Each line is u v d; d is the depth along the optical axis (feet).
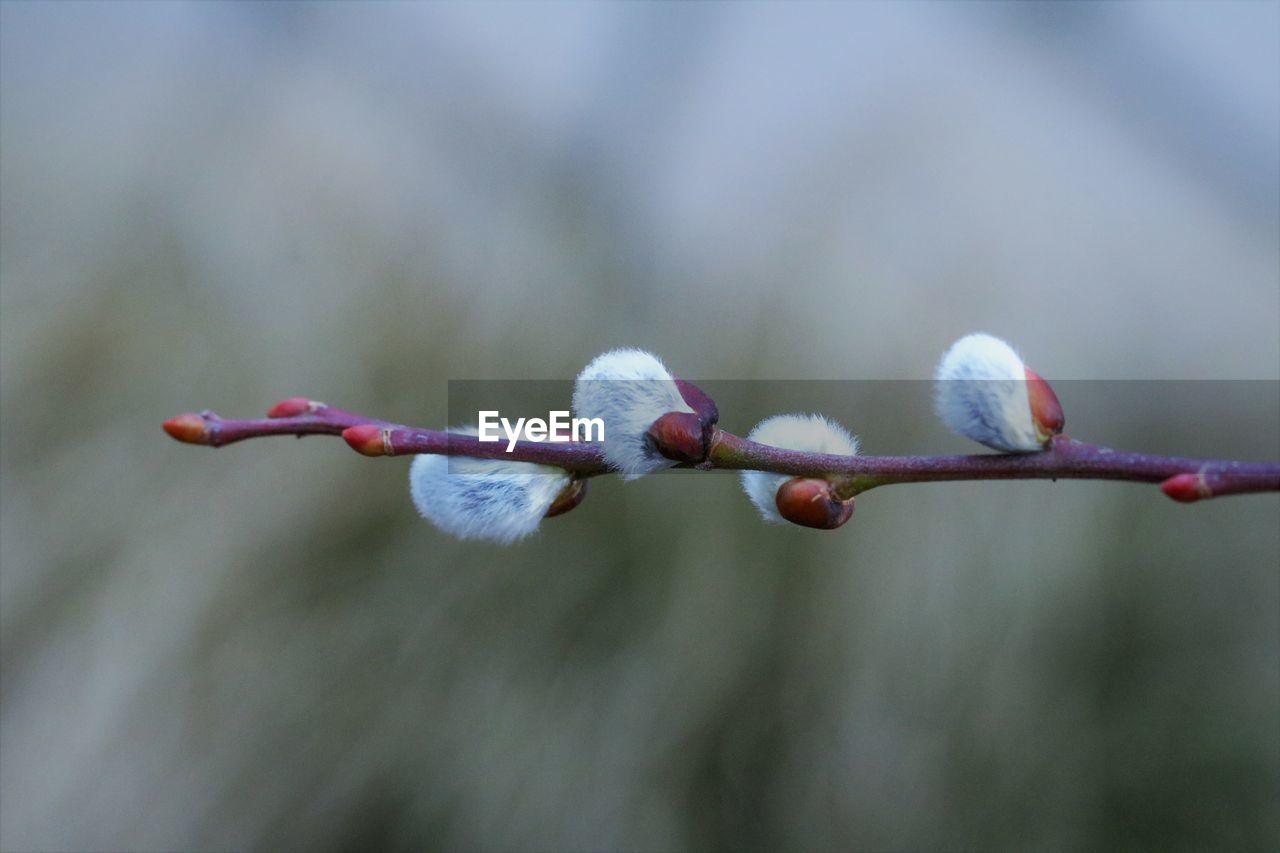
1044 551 2.52
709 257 2.88
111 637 2.41
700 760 2.45
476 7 3.23
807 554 2.51
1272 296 2.86
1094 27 3.20
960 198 2.93
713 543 2.51
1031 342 2.77
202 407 2.64
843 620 2.49
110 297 2.69
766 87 3.17
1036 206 2.94
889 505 2.56
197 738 2.41
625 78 3.21
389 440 1.44
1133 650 2.51
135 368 2.64
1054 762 2.44
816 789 2.44
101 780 2.34
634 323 2.80
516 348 2.74
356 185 2.88
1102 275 2.87
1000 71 3.18
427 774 2.43
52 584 2.46
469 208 2.93
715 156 3.06
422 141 3.02
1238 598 2.52
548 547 2.51
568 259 2.86
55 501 2.50
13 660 2.39
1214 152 3.08
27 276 2.69
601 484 2.52
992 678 2.47
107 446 2.57
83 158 2.87
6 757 2.32
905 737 2.46
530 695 2.46
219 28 3.11
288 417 1.45
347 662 2.47
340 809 2.41
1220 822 2.42
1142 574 2.52
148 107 2.95
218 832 2.37
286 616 2.49
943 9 3.27
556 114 3.13
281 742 2.43
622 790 2.41
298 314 2.72
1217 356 2.80
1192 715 2.47
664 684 2.46
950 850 2.42
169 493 2.54
